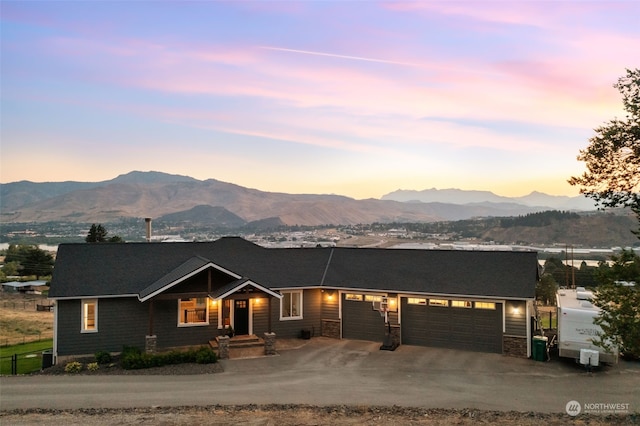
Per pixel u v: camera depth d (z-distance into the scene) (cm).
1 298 6694
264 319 2647
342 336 2695
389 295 2586
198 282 2472
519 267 2481
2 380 1931
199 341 2502
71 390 1773
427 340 2523
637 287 1215
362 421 1395
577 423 1363
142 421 1396
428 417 1439
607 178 1384
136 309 2409
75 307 2319
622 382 1916
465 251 2703
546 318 3753
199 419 1415
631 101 1316
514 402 1656
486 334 2405
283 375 1998
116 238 7069
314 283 2705
